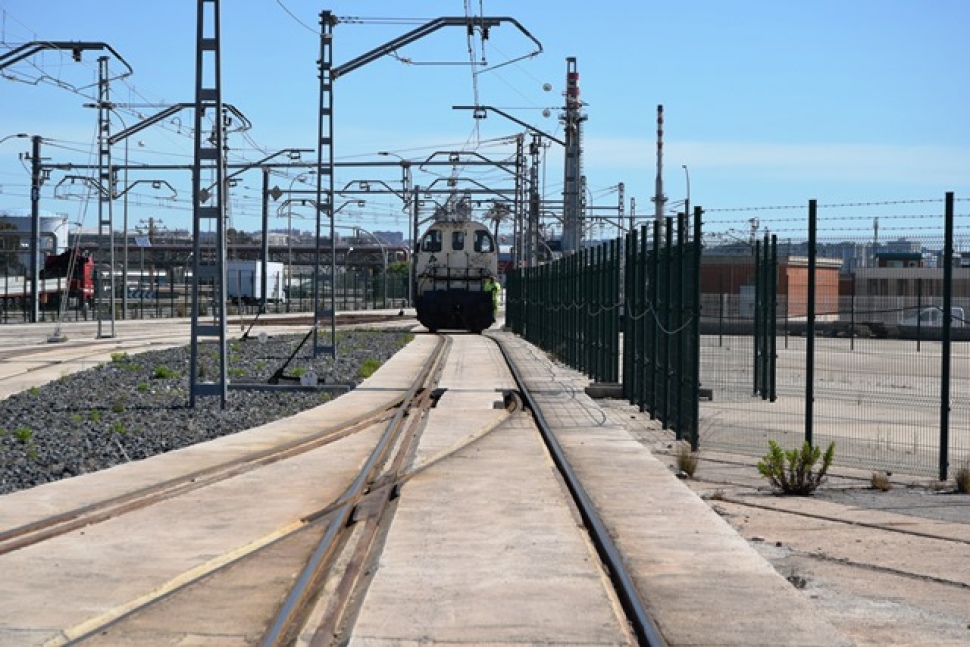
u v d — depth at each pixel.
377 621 8.09
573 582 9.23
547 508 12.49
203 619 8.25
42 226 129.50
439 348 45.09
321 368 35.16
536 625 8.02
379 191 63.94
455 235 60.38
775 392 26.53
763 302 27.31
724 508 13.61
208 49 23.52
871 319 57.81
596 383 29.53
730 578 9.55
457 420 21.30
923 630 8.68
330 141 38.03
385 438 18.23
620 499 13.29
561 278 40.25
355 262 135.00
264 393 27.41
